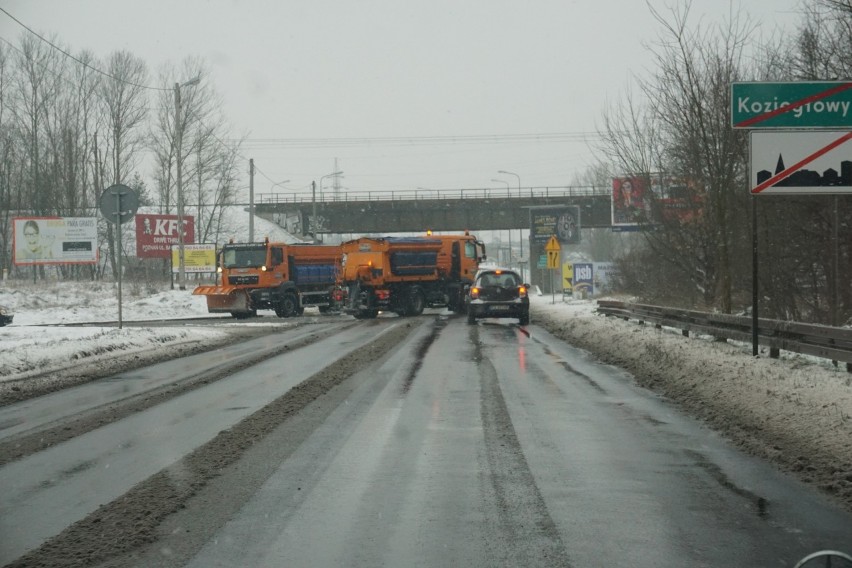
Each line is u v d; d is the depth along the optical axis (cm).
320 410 1148
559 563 537
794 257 2350
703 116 2364
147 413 1149
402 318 3669
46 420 1105
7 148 6694
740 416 1067
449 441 934
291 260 3916
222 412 1148
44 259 5534
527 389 1348
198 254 5816
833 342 1324
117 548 573
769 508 664
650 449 888
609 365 1697
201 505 679
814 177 1451
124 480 768
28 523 638
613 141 2878
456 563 538
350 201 7662
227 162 6994
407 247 3791
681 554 554
